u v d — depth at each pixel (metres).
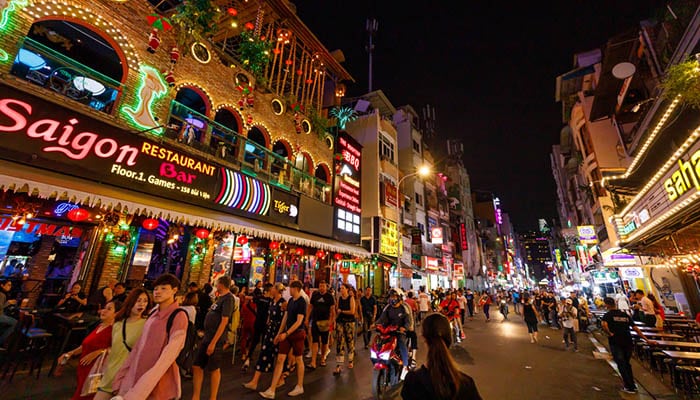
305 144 16.27
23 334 5.52
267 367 5.80
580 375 7.34
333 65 19.59
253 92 13.12
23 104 6.62
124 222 8.76
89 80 8.24
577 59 24.09
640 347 9.22
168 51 10.04
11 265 8.16
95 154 7.63
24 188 5.84
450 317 11.65
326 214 16.52
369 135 24.53
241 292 9.14
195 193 9.83
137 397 2.21
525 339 12.62
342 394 5.69
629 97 16.72
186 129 10.19
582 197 29.75
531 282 117.12
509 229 83.69
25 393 4.80
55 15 7.65
